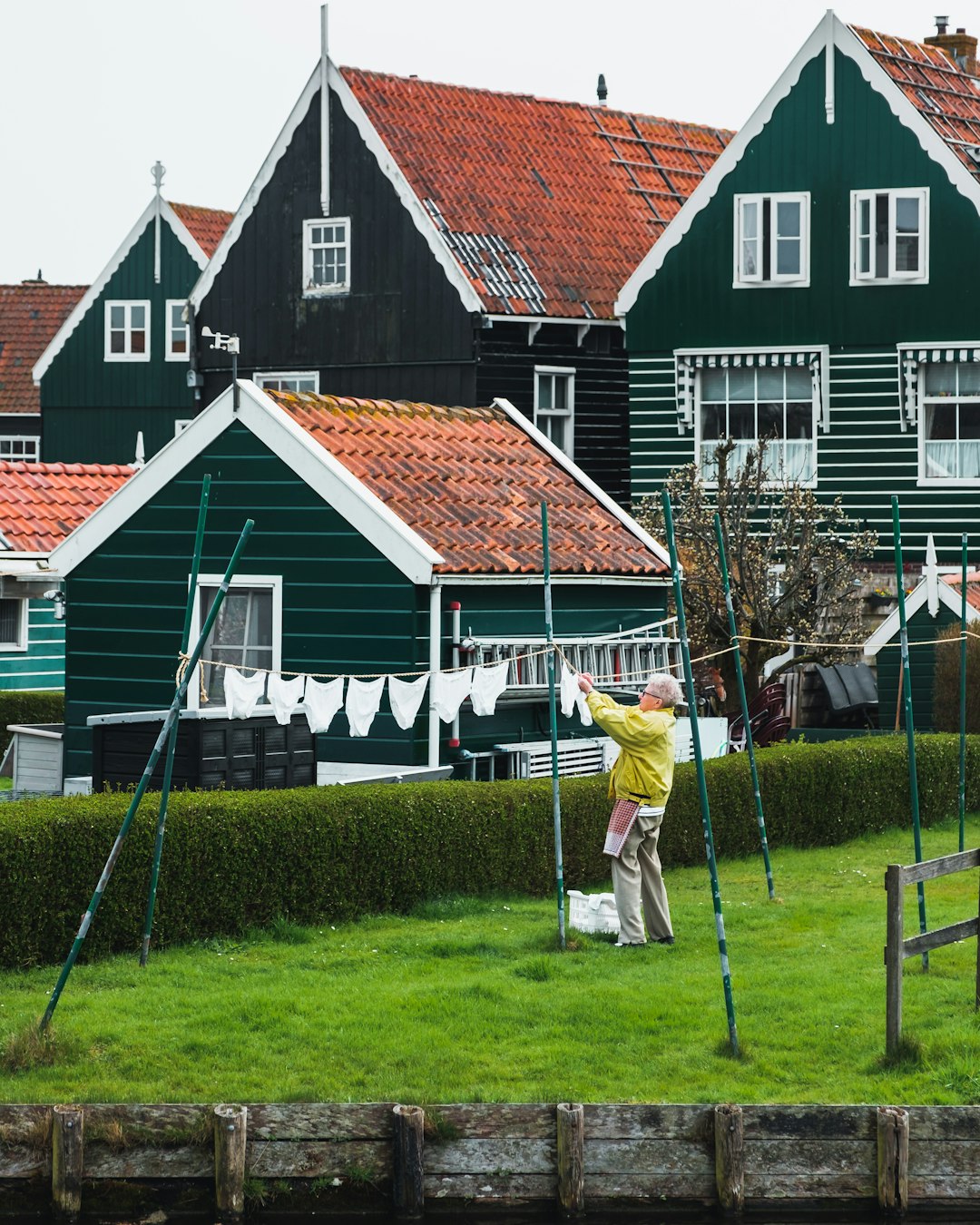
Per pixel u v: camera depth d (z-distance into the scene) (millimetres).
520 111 42750
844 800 24250
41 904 16141
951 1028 14266
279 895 17719
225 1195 11914
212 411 24312
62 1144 11859
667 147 46156
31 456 60906
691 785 21984
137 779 20188
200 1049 13773
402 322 38250
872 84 35969
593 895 17938
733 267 37000
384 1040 14031
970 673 29391
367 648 23375
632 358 37875
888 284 35969
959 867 14352
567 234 40438
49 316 62906
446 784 19828
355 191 38812
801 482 36781
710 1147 12141
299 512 23797
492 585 23922
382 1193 12109
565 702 21172
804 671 35125
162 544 24688
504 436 27438
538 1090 12961
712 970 16172
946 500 35812
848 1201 12188
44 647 36219
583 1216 12086
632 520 26641
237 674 19047
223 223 56062
